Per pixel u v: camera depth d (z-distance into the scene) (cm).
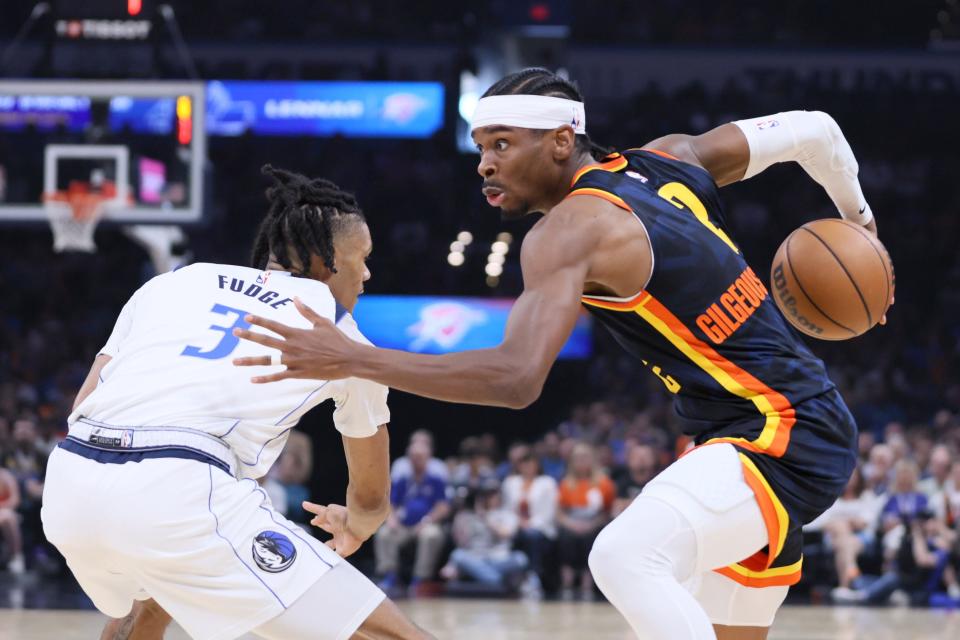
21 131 1130
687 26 1997
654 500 274
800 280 313
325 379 251
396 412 1639
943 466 1041
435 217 1816
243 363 249
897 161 1891
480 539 1062
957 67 1927
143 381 272
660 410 1379
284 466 1043
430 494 1091
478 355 251
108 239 1750
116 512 258
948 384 1599
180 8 1933
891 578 995
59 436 1198
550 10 2034
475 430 1641
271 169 312
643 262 276
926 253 1792
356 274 314
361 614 264
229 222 1816
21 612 804
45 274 1748
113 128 1123
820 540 1044
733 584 296
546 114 286
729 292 286
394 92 1859
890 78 1931
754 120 329
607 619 800
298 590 262
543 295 261
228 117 1873
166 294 290
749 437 284
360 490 314
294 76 1891
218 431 269
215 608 261
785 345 294
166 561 257
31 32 1783
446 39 1945
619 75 1967
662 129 1900
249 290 289
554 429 1630
